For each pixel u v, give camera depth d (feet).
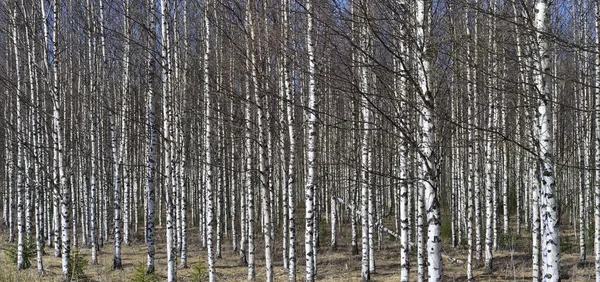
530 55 16.69
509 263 45.03
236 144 50.55
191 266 46.70
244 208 48.39
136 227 67.15
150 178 38.99
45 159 51.67
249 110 30.48
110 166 69.00
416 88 15.85
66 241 36.47
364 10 14.62
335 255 51.78
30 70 40.88
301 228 65.57
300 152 39.73
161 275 41.55
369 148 35.99
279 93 29.32
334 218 55.57
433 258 16.74
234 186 55.11
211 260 33.78
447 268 44.47
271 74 28.40
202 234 59.93
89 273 43.27
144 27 30.04
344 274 42.93
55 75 35.70
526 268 43.04
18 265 43.45
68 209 36.68
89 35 43.73
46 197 59.57
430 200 16.83
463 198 55.93
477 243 45.01
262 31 23.66
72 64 52.65
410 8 17.10
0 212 89.86
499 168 69.62
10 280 36.24
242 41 24.86
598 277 33.83
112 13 45.78
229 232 67.31
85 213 60.39
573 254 49.37
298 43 22.15
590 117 40.22
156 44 36.32
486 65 19.10
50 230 60.08
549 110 16.74
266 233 27.43
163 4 32.58
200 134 51.75
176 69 33.63
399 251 53.01
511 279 38.96
